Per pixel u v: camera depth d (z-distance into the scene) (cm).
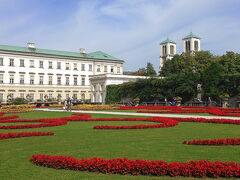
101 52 12975
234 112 3722
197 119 2602
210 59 9488
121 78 9319
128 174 953
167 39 18400
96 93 9575
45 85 10625
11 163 1110
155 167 936
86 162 1003
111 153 1249
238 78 5881
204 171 902
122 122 2628
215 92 6075
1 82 9631
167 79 6931
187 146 1389
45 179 909
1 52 9625
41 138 1700
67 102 5178
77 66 11488
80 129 2142
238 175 889
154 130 2011
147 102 7131
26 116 3581
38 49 10800
